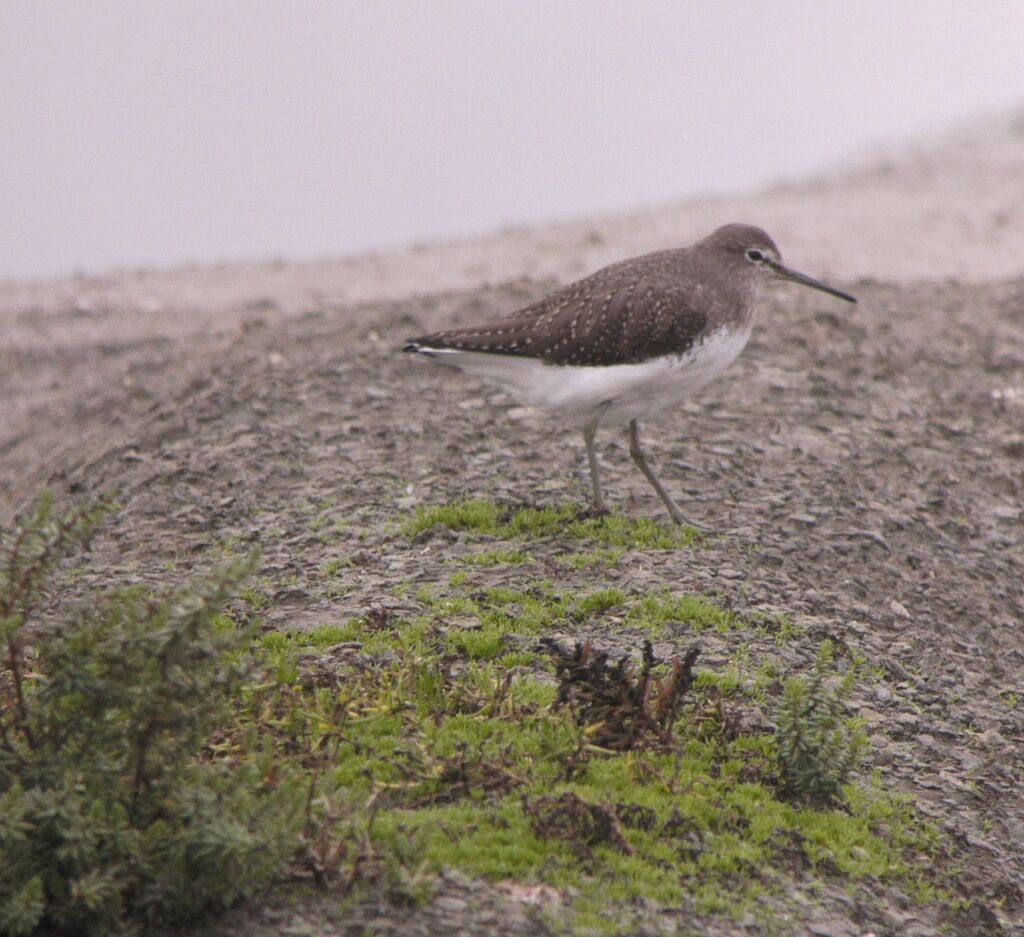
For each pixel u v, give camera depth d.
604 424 14.45
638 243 28.42
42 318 25.11
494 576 12.54
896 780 10.38
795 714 9.84
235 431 16.31
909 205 32.19
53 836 7.89
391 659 10.93
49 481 16.20
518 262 27.22
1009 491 15.95
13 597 8.40
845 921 8.71
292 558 12.97
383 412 16.70
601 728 9.95
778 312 20.77
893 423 17.22
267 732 9.73
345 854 8.49
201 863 7.96
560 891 8.43
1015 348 20.30
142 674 8.07
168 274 28.25
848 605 12.76
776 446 16.11
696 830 9.16
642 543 13.39
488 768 9.39
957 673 12.05
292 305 24.75
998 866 9.69
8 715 8.74
